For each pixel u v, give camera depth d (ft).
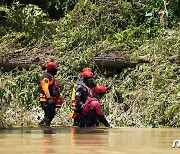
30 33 95.45
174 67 79.87
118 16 96.17
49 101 68.85
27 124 70.59
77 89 63.82
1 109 76.07
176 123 68.39
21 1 107.65
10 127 62.44
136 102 75.56
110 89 81.35
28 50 90.84
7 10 98.99
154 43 84.33
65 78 84.23
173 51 82.28
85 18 95.55
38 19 97.96
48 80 69.10
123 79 83.82
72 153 19.57
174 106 69.67
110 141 28.71
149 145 25.02
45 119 69.21
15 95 80.69
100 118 61.87
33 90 81.46
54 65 70.08
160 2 96.78
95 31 92.12
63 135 37.50
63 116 75.97
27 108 79.00
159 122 69.62
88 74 64.54
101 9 95.96
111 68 86.58
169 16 95.50
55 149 21.57
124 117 73.26
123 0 99.45
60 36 93.97
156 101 72.84
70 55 87.15
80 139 31.04
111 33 93.56
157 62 81.05
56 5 103.81
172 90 74.49
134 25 95.81
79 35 90.53
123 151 20.79
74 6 101.91
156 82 77.25
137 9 97.96
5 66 88.28
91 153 19.69
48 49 90.99
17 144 25.07
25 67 87.92
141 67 81.71
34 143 25.99
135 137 35.27
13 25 100.12
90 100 62.95
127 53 85.76
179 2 95.96
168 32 86.79
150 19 94.84
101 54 86.17
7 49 90.94
